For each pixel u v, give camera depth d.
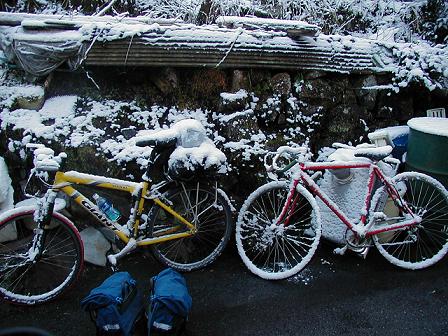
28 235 3.34
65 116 3.56
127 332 2.55
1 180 3.28
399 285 3.31
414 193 3.75
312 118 4.22
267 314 2.98
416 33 6.19
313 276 3.41
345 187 3.59
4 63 3.82
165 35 3.54
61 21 3.45
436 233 3.75
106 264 3.41
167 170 3.24
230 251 3.67
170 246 3.52
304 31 4.05
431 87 4.54
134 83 3.84
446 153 3.57
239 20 3.92
